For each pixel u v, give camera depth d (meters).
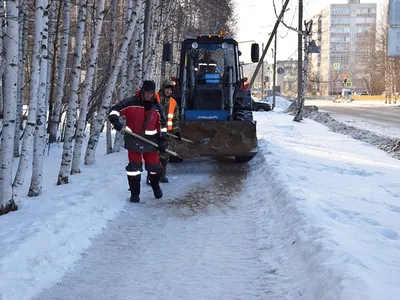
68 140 9.00
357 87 123.25
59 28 16.20
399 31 15.74
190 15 28.44
